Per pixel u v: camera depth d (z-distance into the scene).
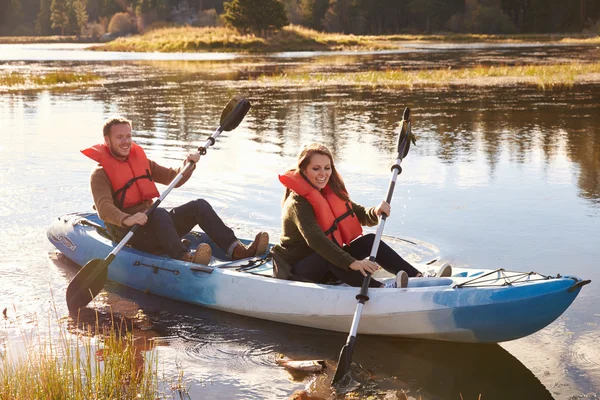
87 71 25.55
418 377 3.29
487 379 3.25
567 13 82.12
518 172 7.85
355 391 3.14
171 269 4.37
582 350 3.51
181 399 3.04
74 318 4.00
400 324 3.65
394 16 83.25
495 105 14.56
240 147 9.58
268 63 30.38
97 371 3.16
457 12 84.12
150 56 38.16
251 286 4.04
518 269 4.62
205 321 4.01
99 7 97.94
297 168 3.95
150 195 4.76
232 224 5.73
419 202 6.49
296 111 13.82
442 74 22.53
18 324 3.88
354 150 9.34
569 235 5.38
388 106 14.55
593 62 26.64
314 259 3.99
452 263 4.77
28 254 5.09
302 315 3.86
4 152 8.91
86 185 7.11
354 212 4.19
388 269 4.01
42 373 2.98
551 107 14.09
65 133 10.65
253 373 3.32
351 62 30.17
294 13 85.00
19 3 108.69
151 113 13.25
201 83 20.34
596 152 9.02
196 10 88.69
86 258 4.81
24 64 30.33
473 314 3.48
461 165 8.27
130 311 4.16
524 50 39.25
